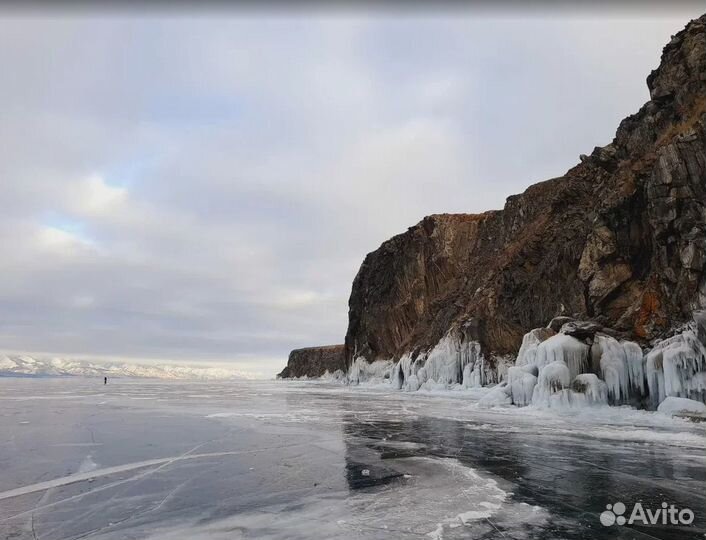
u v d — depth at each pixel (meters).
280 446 12.24
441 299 55.53
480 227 60.69
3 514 6.78
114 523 6.34
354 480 8.56
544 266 36.47
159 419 18.59
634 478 8.55
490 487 8.00
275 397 35.03
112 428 15.82
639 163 28.28
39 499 7.52
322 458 10.62
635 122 31.06
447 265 61.56
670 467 9.45
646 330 22.94
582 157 40.81
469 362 38.62
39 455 11.10
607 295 27.48
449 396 34.78
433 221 66.19
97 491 7.95
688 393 17.66
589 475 8.80
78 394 38.03
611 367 19.47
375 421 17.81
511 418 18.30
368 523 6.23
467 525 6.13
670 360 17.97
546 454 10.88
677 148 23.97
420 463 9.97
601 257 28.28
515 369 22.89
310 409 23.55
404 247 68.94
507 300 39.25
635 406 19.39
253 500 7.34
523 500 7.23
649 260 26.33
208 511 6.81
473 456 10.70
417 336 55.97
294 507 6.95
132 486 8.27
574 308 31.02
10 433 14.66
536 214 45.00
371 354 70.62
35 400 30.23
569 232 35.69
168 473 9.23
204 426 16.36
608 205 28.89
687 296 21.80
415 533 5.84
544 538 5.66
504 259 43.53
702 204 22.36
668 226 23.36
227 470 9.45
